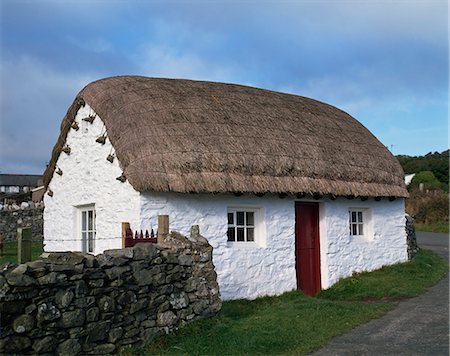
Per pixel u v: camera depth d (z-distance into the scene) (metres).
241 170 10.25
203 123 10.70
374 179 12.98
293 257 11.38
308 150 11.84
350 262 12.69
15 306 5.53
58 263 5.96
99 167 10.98
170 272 7.11
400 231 14.19
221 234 10.34
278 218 11.24
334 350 6.75
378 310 8.97
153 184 9.24
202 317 7.39
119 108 10.66
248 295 10.57
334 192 11.59
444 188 40.12
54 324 5.80
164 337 6.81
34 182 57.44
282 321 8.08
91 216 11.93
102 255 6.48
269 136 11.39
